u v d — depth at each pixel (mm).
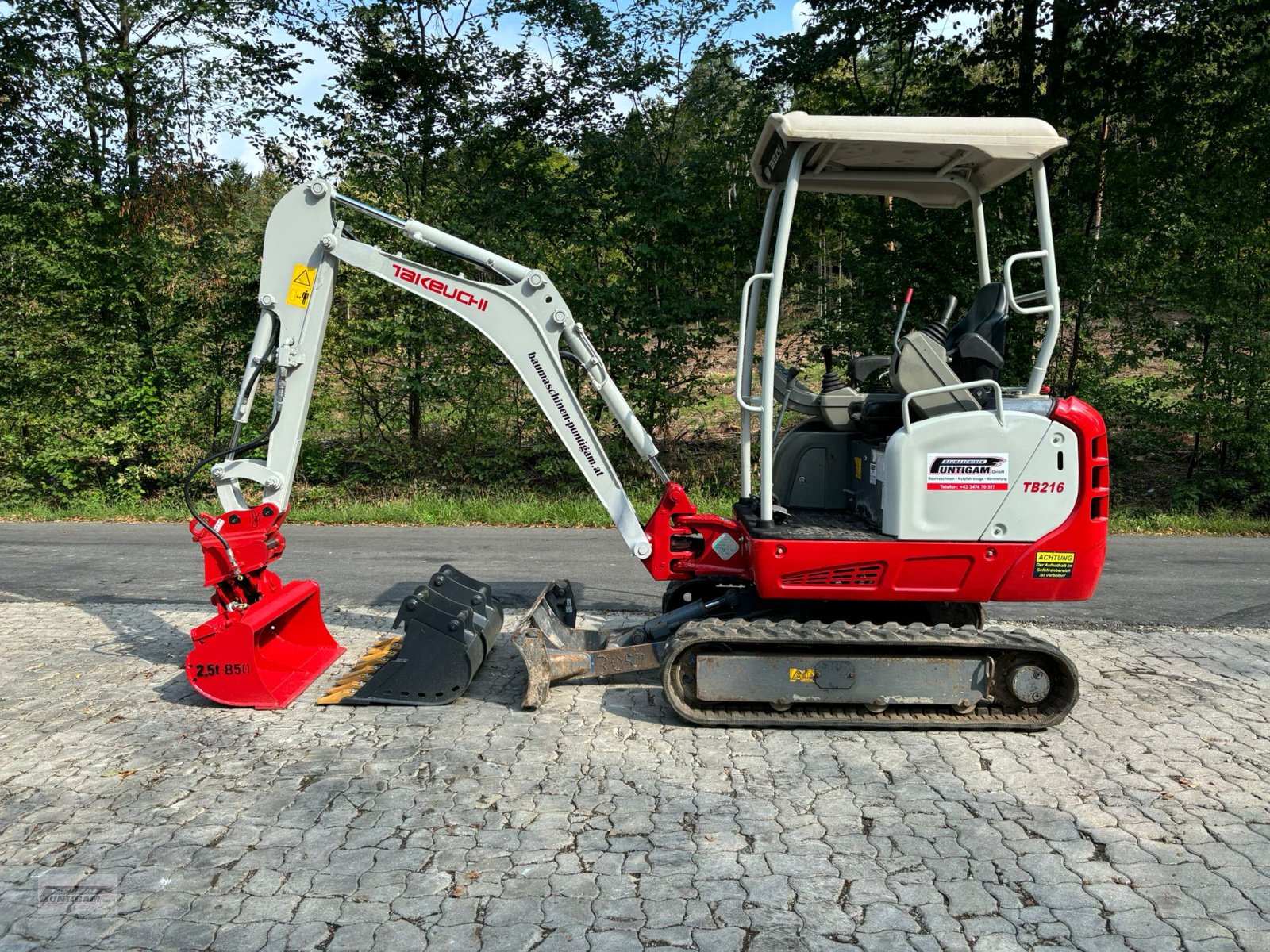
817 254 12914
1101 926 2830
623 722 4504
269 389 13906
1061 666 4305
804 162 4652
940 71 12977
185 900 2959
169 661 5473
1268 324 11156
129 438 13031
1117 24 11922
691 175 13078
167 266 13000
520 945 2719
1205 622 6418
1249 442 11320
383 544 9516
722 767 3980
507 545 9453
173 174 12703
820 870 3145
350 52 13102
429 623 4691
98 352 13016
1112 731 4410
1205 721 4543
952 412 4309
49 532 10633
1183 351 11688
